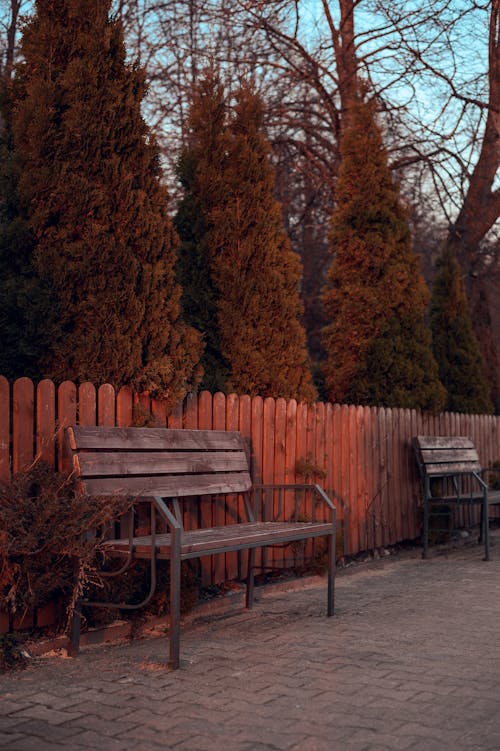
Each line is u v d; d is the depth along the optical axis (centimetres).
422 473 1005
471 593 731
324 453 849
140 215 607
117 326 584
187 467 607
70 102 602
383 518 966
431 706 399
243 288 807
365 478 931
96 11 614
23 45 627
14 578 481
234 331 799
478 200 1789
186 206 841
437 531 1055
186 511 649
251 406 746
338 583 792
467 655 501
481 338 1836
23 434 509
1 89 639
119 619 562
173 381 619
